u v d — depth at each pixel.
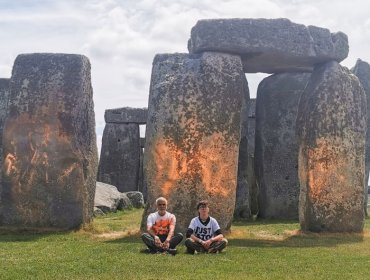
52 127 12.24
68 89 12.35
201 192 11.68
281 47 12.23
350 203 12.47
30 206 12.07
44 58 12.52
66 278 6.70
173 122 11.80
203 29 12.14
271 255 8.82
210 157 11.76
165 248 8.72
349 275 7.23
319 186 12.41
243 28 12.13
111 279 6.69
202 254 8.63
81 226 12.05
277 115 17.73
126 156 28.28
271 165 17.66
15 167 12.20
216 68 12.01
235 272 7.24
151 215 9.03
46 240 10.57
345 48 12.88
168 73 12.11
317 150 12.45
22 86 12.42
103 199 18.75
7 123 12.34
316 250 9.61
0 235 11.36
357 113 12.81
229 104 11.94
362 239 11.47
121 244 9.87
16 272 7.00
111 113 28.53
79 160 12.18
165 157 11.75
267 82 18.12
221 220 11.70
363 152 12.80
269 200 17.53
